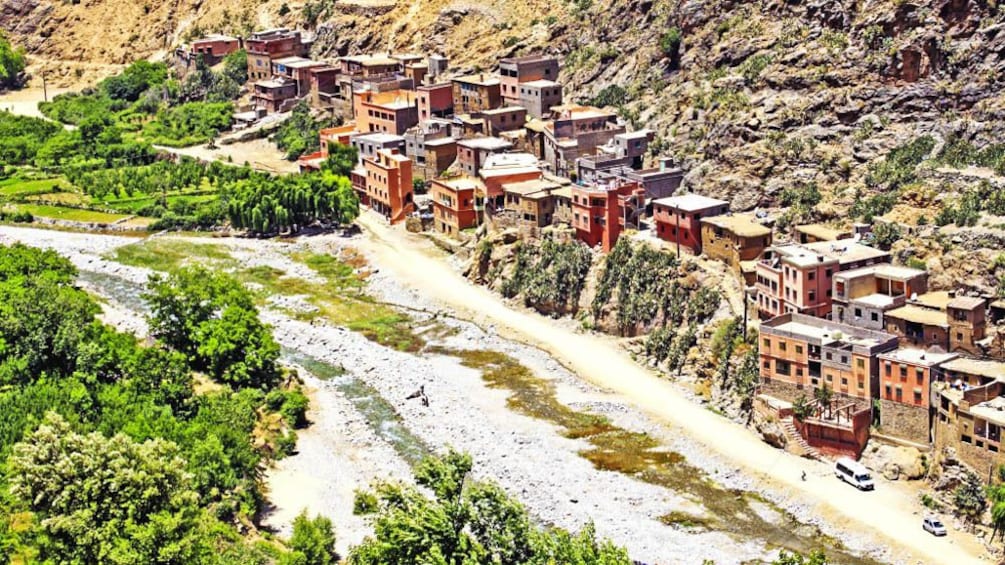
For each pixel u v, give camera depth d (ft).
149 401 643.86
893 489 613.11
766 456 649.61
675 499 614.75
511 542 479.41
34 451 502.79
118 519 498.28
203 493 570.05
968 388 598.75
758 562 561.02
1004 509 561.84
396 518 477.36
